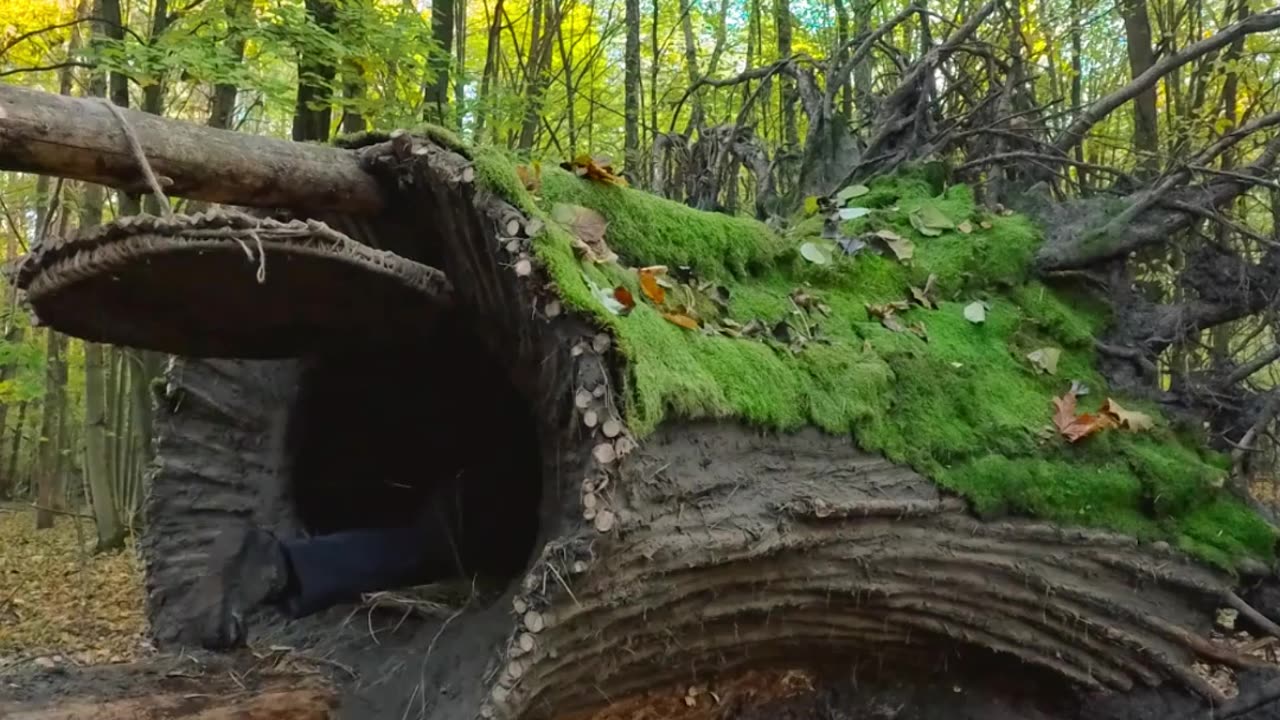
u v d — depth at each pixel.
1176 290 4.52
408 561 3.01
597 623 2.29
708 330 2.96
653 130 8.55
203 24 6.58
